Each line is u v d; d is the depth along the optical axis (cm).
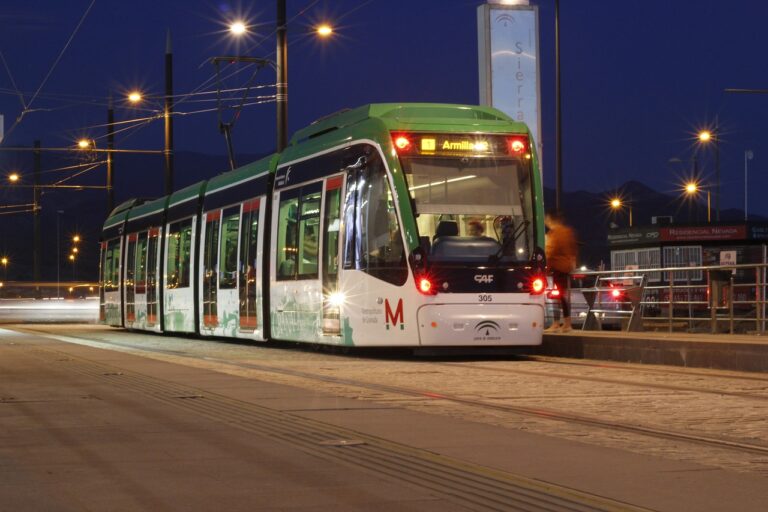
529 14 3091
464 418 1155
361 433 1004
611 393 1420
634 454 883
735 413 1208
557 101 3325
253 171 2709
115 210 4372
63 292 12744
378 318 2052
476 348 2062
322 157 2294
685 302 2341
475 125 2078
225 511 667
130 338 3322
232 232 2823
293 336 2398
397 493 720
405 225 1992
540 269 2056
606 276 2638
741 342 1791
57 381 1552
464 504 684
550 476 780
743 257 4266
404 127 2048
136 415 1147
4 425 1067
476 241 2025
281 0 3328
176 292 3294
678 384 1542
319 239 2269
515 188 2070
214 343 2950
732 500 695
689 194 7312
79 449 915
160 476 786
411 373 1752
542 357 2166
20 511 669
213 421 1096
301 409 1200
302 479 773
